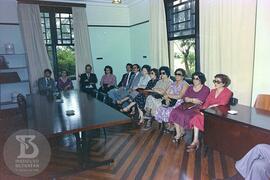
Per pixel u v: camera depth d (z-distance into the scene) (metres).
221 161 2.61
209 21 3.49
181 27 4.37
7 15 4.50
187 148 2.95
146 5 5.30
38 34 4.98
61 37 5.50
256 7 2.88
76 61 5.56
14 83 2.61
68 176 2.38
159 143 3.17
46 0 5.11
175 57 4.70
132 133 3.60
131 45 6.21
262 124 2.08
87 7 5.64
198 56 3.96
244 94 3.10
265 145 1.72
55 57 5.48
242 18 3.01
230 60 3.22
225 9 3.21
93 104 3.07
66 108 2.85
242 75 3.09
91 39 5.81
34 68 4.91
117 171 2.46
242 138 2.25
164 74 3.91
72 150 2.98
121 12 6.04
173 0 4.44
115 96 4.57
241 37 3.05
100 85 5.43
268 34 2.80
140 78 4.62
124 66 6.27
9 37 4.57
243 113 2.45
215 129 2.57
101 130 3.68
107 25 5.94
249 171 1.67
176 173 2.38
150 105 3.72
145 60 5.58
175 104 3.39
